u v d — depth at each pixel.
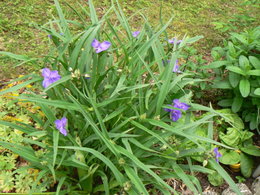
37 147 0.57
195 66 0.66
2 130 0.57
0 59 0.75
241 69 0.60
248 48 0.66
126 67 0.44
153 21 1.01
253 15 1.13
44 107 0.43
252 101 0.61
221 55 0.69
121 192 0.46
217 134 0.63
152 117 0.48
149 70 0.44
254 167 0.61
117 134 0.43
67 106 0.40
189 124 0.44
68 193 0.48
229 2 1.22
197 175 0.59
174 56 0.46
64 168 0.50
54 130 0.40
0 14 0.91
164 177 0.47
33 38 0.85
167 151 0.45
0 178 0.50
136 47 0.49
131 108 0.48
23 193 0.45
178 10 1.10
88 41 0.43
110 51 0.48
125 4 1.06
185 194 0.56
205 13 1.12
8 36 0.84
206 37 0.97
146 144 0.45
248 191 0.56
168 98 0.48
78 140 0.43
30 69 0.74
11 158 0.53
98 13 0.99
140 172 0.48
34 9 0.96
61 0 1.01
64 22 0.48
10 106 0.62
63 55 0.48
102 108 0.47
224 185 0.58
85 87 0.43
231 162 0.59
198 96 0.69
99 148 0.45
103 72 0.46
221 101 0.68
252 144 0.65
